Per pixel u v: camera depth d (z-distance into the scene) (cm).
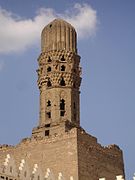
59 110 10344
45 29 11312
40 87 10800
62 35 11131
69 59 10912
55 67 10738
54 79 10638
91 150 9856
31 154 9981
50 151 9794
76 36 11362
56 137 9869
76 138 9625
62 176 8994
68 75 10706
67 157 9550
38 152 9925
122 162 10606
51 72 10712
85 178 9419
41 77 10819
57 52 10906
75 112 10525
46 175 8550
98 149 10056
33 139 10125
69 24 11375
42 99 10619
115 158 10431
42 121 10381
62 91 10550
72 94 10619
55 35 11125
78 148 9562
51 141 9888
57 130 10044
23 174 7931
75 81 10825
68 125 10125
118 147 10681
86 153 9700
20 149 10175
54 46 10988
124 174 10525
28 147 10094
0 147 10431
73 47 11119
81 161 9494
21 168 7956
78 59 11106
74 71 10900
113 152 10450
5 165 7631
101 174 9844
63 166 9500
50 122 10244
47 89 10638
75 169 9344
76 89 10781
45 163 9731
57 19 11431
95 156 9888
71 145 9619
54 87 10556
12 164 7769
